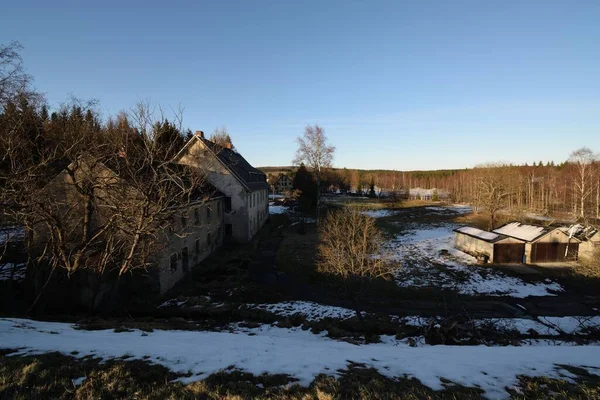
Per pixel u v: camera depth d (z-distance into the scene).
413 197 98.81
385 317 16.92
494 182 45.62
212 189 30.66
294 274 24.64
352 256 18.84
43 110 16.36
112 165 16.34
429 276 24.52
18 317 13.27
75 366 6.46
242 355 8.00
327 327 15.21
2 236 21.56
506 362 8.17
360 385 6.28
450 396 5.99
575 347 11.04
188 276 22.86
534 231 29.66
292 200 69.00
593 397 5.96
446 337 13.70
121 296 17.84
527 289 21.91
